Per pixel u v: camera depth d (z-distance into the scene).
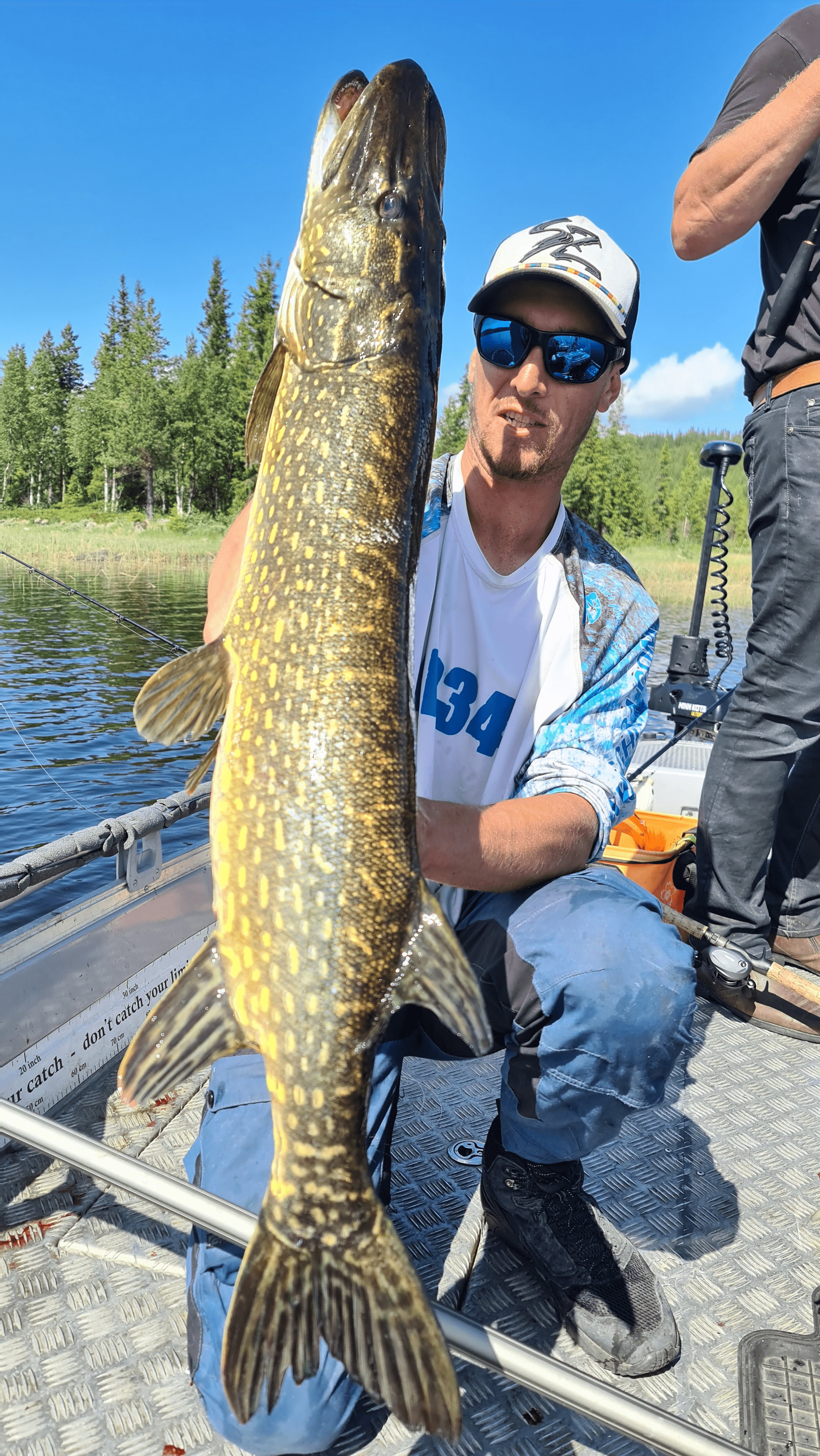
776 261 2.71
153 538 66.94
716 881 3.00
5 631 22.41
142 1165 1.43
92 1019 2.53
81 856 2.43
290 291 1.58
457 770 2.12
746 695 2.90
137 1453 1.57
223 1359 1.22
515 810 1.78
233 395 86.44
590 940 1.67
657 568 54.16
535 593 2.07
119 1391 1.69
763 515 2.79
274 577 1.41
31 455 99.38
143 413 84.81
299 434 1.47
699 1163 2.40
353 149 1.54
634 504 97.56
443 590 2.09
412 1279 1.28
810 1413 1.67
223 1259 1.56
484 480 2.04
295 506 1.43
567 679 2.05
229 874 1.36
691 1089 2.72
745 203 2.49
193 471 86.69
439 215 1.62
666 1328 1.80
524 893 1.88
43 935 2.38
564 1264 1.82
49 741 12.06
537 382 1.89
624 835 3.56
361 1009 1.31
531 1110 1.79
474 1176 2.31
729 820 2.94
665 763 4.72
